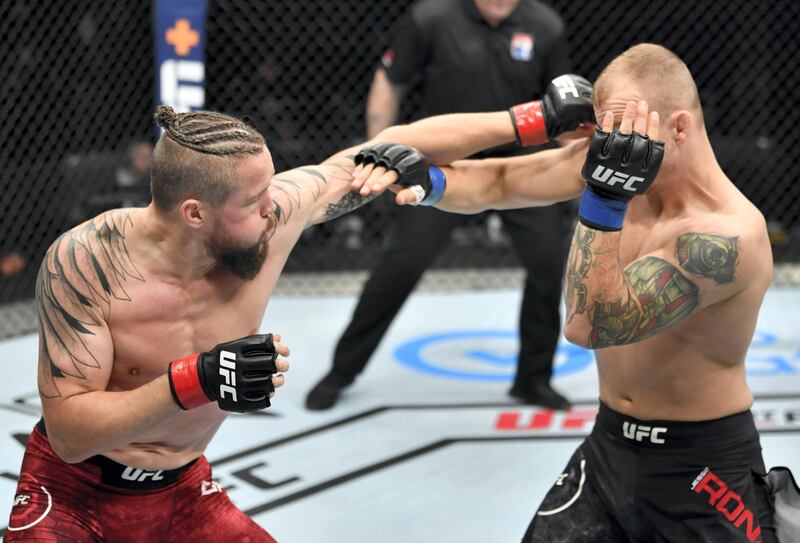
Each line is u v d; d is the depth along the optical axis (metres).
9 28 14.24
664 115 4.42
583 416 9.88
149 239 4.37
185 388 4.14
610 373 5.08
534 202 5.48
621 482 5.05
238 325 4.69
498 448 9.10
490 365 11.45
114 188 14.07
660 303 4.44
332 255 16.22
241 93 15.63
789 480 4.96
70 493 4.77
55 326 4.37
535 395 10.12
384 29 15.78
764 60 15.69
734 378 4.90
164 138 4.16
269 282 4.76
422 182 5.05
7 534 4.71
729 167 15.51
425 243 9.62
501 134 5.29
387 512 7.85
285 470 8.63
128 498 4.89
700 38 15.81
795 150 15.86
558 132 5.26
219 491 5.25
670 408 4.88
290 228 4.77
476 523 7.66
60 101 14.69
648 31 15.89
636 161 4.11
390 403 10.26
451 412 10.00
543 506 5.32
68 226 14.27
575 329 4.44
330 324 12.95
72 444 4.34
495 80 9.60
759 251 4.55
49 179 14.35
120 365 4.54
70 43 14.79
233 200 4.14
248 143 4.16
